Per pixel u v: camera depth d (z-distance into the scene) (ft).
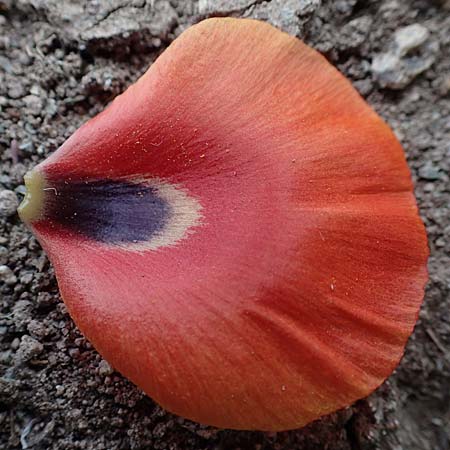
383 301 0.16
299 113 0.17
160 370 0.15
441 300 0.23
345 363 0.16
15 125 0.22
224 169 0.16
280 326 0.15
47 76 0.23
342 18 0.24
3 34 0.23
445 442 0.22
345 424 0.21
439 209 0.23
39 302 0.21
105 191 0.18
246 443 0.21
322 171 0.16
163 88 0.17
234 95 0.17
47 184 0.17
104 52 0.23
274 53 0.17
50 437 0.20
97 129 0.17
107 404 0.21
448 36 0.24
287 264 0.15
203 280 0.15
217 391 0.15
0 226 0.21
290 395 0.15
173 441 0.20
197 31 0.17
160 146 0.17
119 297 0.16
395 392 0.22
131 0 0.23
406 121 0.24
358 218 0.16
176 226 0.17
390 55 0.24
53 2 0.23
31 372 0.20
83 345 0.21
